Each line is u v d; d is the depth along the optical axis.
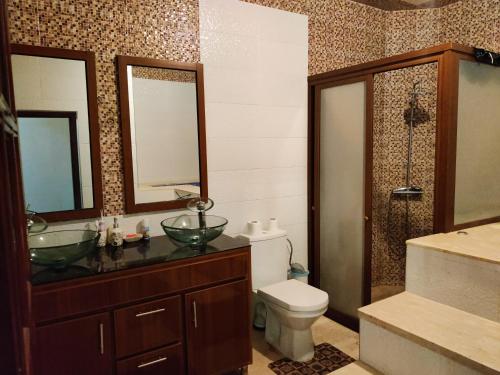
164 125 2.45
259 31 2.84
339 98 2.91
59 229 2.15
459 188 2.35
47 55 2.04
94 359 1.79
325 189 3.10
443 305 2.00
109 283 1.81
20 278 0.97
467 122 2.34
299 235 3.23
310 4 3.08
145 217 2.43
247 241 2.34
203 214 2.46
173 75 2.47
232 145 2.79
